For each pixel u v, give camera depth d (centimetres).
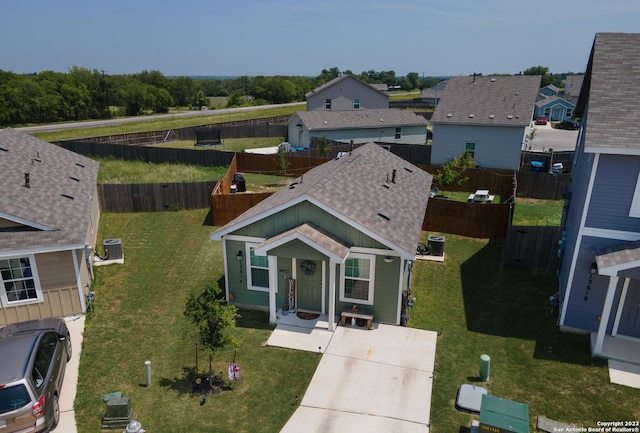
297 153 3397
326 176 1524
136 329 1363
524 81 3516
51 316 1402
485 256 1859
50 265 1360
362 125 4109
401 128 4331
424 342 1279
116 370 1171
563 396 1055
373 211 1409
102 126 5644
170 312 1461
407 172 2044
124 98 8431
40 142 2255
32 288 1361
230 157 3300
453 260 1830
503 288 1591
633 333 1245
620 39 1383
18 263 1327
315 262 1370
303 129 4097
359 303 1371
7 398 862
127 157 3575
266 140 4672
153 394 1080
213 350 1057
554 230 1667
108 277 1692
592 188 1191
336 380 1123
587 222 1219
